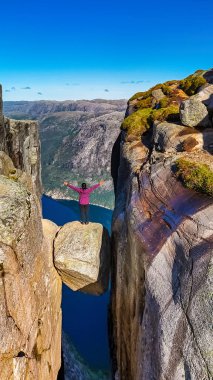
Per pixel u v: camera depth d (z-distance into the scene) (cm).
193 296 1060
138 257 1525
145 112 3005
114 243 2108
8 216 1284
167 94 3475
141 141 2659
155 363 1143
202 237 1194
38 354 1537
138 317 1484
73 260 1958
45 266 1717
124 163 2530
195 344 970
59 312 2073
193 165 1600
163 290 1227
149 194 1725
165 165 1834
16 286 1268
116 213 2189
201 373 912
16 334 1259
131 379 1647
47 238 2050
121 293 1861
